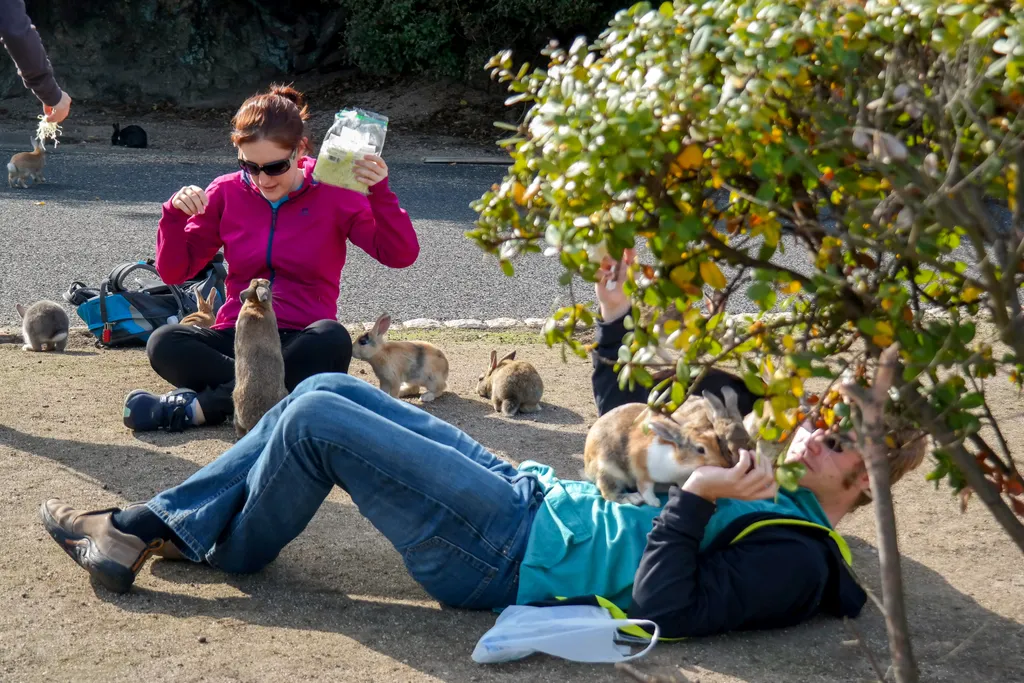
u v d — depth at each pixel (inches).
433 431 139.5
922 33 72.9
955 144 71.9
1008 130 69.8
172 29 932.6
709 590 115.3
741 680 110.2
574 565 122.4
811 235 77.9
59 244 465.1
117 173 690.2
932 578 141.6
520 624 117.3
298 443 124.3
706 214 80.4
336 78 949.8
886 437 88.0
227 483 134.1
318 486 127.7
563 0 776.3
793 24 71.2
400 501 124.0
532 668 114.3
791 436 88.6
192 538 132.3
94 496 168.9
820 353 77.7
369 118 181.8
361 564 144.3
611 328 139.7
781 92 70.7
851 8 72.0
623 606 122.7
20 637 120.5
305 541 151.6
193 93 943.0
